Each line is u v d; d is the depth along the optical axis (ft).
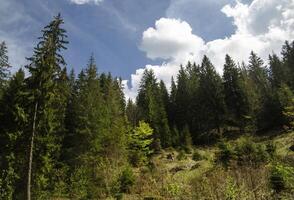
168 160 156.76
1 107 128.88
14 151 102.53
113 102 206.69
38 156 104.88
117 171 116.47
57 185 102.99
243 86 256.32
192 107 261.24
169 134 220.64
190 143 213.87
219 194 41.06
